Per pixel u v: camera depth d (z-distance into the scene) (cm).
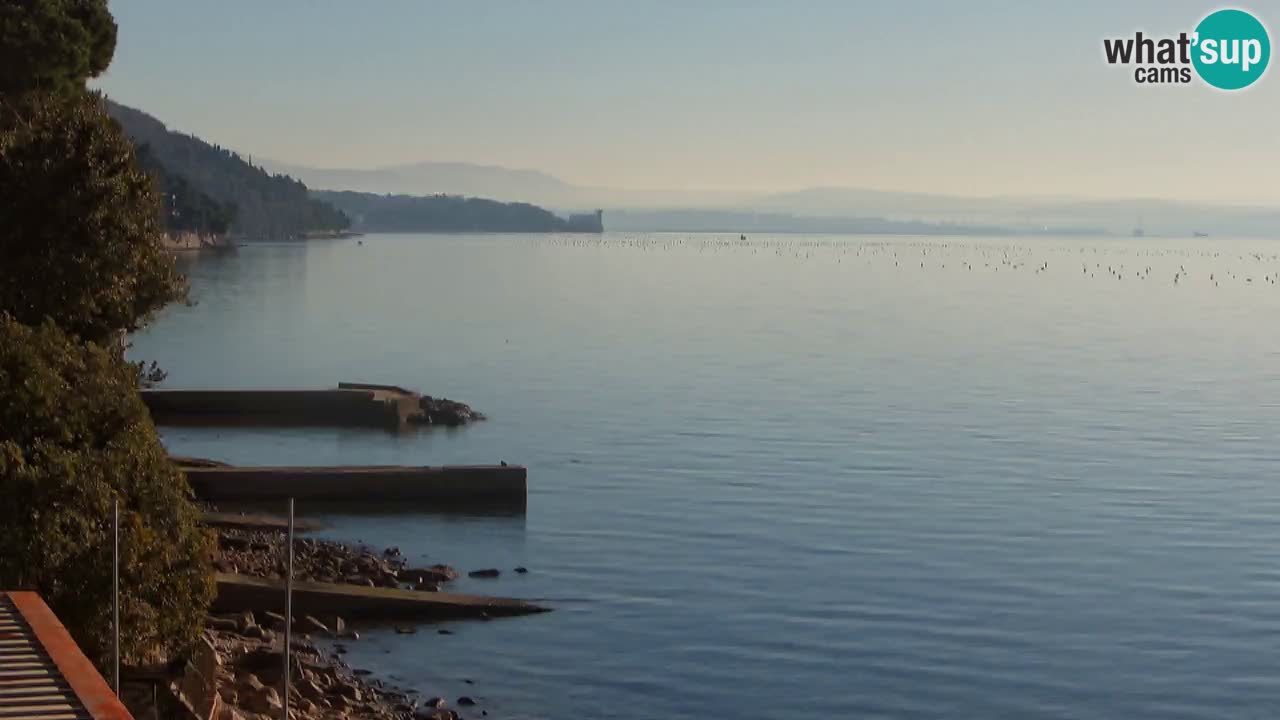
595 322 16012
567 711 3769
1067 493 6419
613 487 6588
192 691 3131
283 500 6250
